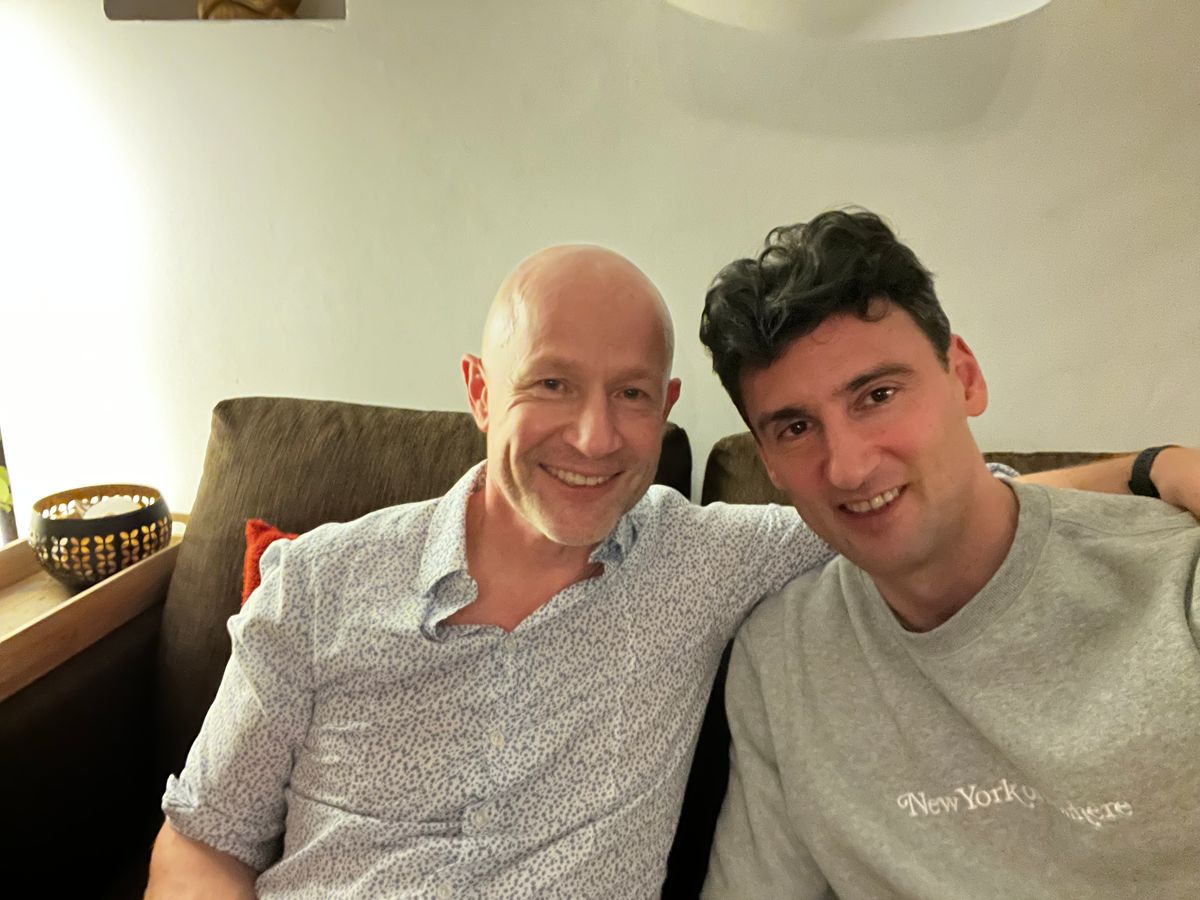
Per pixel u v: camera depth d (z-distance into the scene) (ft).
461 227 4.91
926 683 2.89
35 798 3.79
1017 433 4.52
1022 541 2.75
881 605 2.98
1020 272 4.28
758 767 3.17
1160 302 4.16
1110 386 4.33
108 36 5.02
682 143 4.47
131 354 5.64
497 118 4.67
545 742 3.00
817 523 2.81
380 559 3.20
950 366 2.72
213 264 5.34
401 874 2.93
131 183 5.28
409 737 3.04
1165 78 3.89
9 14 5.09
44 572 5.14
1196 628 2.50
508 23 4.50
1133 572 2.68
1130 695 2.50
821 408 2.62
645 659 3.13
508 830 2.97
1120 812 2.46
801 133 4.31
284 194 5.09
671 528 3.35
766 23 4.07
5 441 6.01
